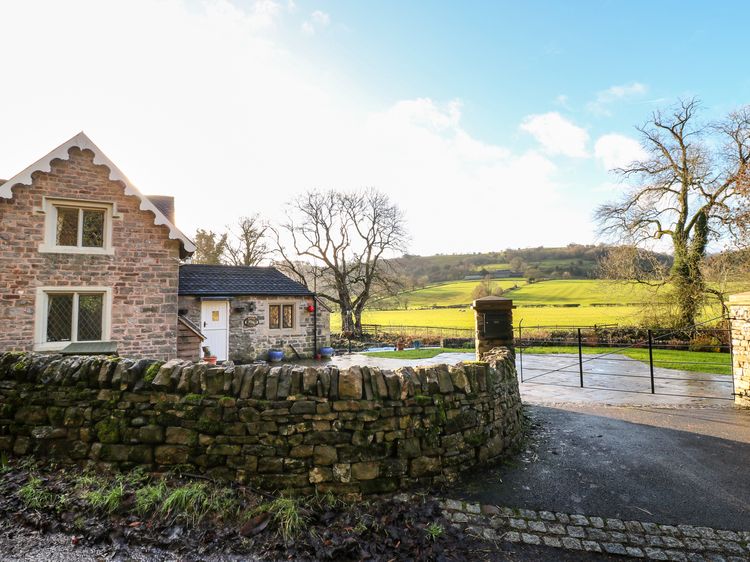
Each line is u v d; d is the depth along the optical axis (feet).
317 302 59.06
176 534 10.21
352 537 10.43
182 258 43.01
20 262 31.86
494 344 27.22
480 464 15.48
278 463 12.55
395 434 13.53
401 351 66.59
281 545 10.03
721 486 14.42
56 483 11.86
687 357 52.80
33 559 9.07
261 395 12.93
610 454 17.43
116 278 34.88
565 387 33.53
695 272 69.05
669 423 22.31
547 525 11.83
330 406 13.12
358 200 103.30
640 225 74.59
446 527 11.41
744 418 23.35
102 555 9.34
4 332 31.22
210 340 50.60
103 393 13.16
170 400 13.01
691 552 10.77
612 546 10.93
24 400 13.43
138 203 36.09
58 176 33.17
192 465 12.64
